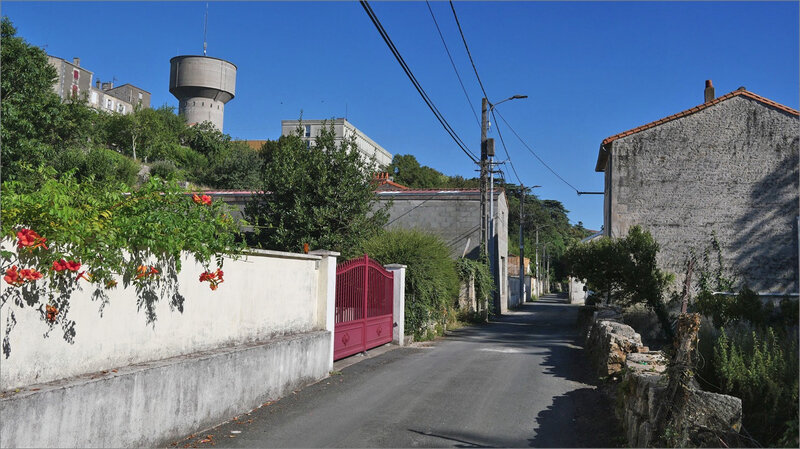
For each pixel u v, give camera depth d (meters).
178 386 5.91
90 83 82.12
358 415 7.20
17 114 19.58
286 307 8.91
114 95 92.56
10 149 18.62
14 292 4.33
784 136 18.28
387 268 15.05
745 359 5.88
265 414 7.17
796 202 17.98
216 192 25.20
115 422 5.03
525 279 55.12
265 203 17.42
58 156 29.39
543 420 7.02
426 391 8.67
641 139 19.27
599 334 10.89
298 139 17.92
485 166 24.52
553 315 30.88
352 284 12.20
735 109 18.73
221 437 6.13
